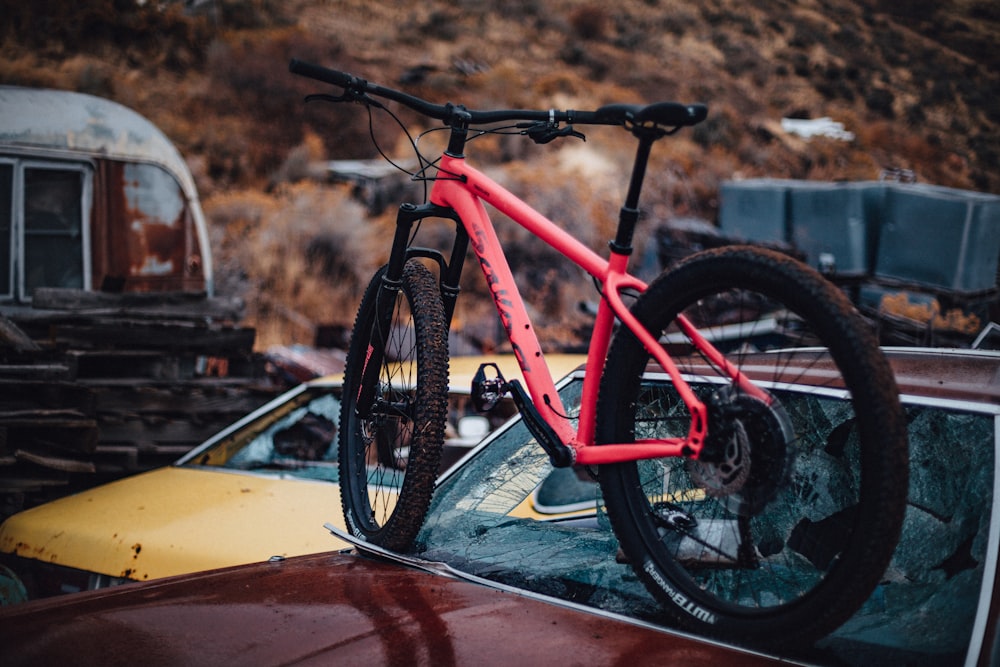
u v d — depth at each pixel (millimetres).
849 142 33312
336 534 2707
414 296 2701
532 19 44094
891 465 1694
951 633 1867
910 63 47844
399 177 22078
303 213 19266
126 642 1824
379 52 35875
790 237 15031
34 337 6809
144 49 29953
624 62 40625
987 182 34156
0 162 7570
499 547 2521
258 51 30953
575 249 2357
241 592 2133
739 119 32844
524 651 1785
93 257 8062
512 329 2500
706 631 1926
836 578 1738
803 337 3668
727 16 49844
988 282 13531
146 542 3727
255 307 16141
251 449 4992
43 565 3953
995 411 2137
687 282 2039
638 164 2217
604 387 2189
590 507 4047
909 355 2668
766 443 1889
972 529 2082
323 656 1759
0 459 5227
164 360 6727
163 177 8453
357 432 3018
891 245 14094
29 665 1733
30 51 27859
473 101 32125
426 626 1904
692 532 2119
